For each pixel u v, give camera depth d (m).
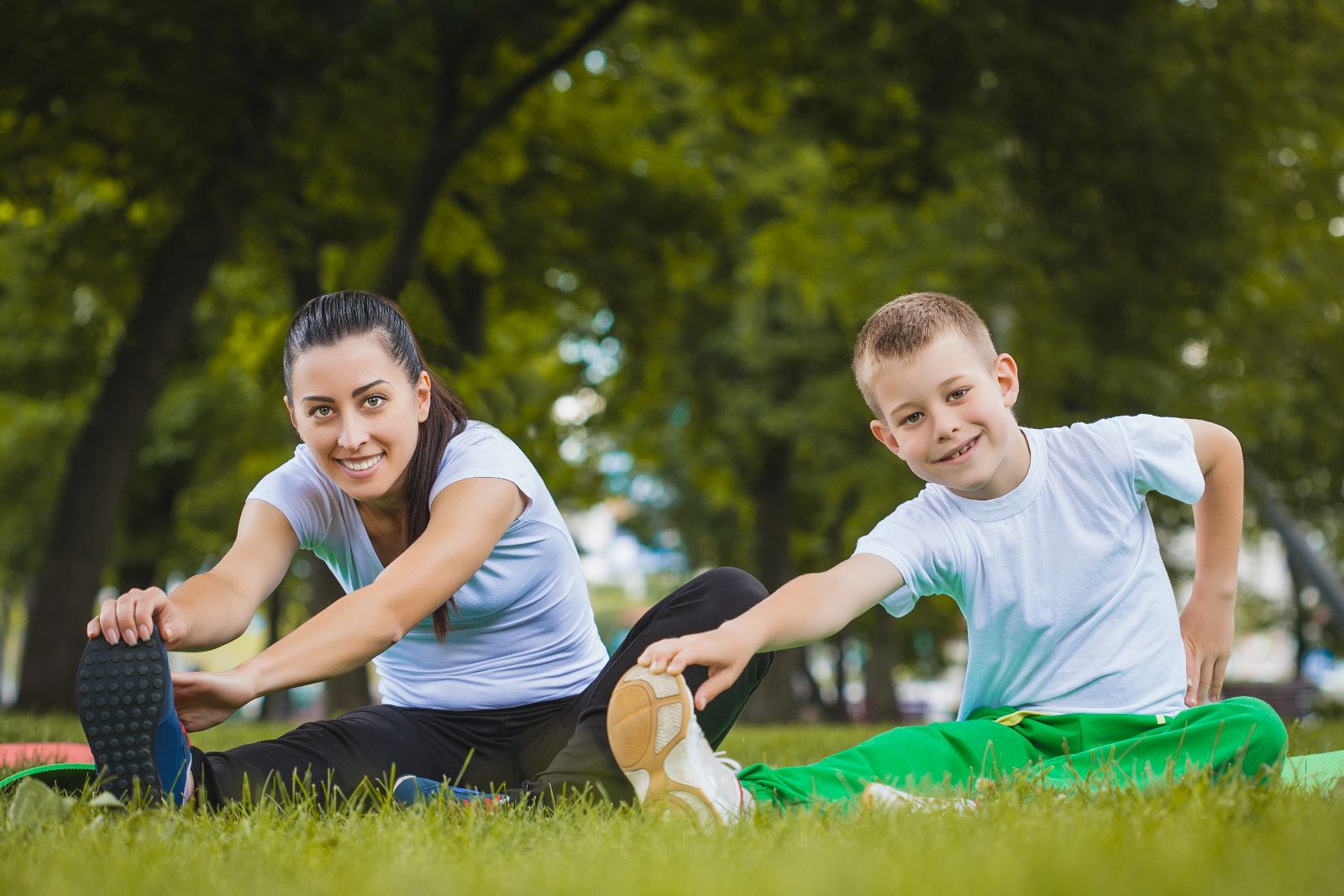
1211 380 20.05
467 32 14.47
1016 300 18.09
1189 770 3.24
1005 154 17.23
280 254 16.30
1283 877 1.98
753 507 27.80
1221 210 16.77
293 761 3.48
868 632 36.25
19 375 22.53
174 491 28.69
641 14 19.08
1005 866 2.09
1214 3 16.52
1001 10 14.95
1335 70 17.11
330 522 3.83
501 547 3.72
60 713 14.38
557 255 19.42
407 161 16.38
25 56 13.38
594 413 22.83
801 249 21.42
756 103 17.39
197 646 3.35
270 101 14.12
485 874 2.25
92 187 17.02
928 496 4.07
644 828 2.76
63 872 2.31
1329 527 27.61
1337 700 22.66
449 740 3.79
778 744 7.37
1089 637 3.94
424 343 15.91
